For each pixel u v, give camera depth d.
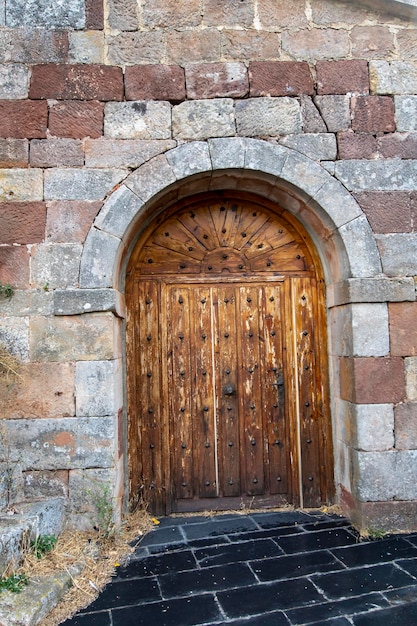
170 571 2.95
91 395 3.40
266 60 3.73
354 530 3.48
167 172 3.57
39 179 3.52
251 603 2.60
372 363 3.54
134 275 3.96
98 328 3.44
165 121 3.62
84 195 3.52
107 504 3.33
